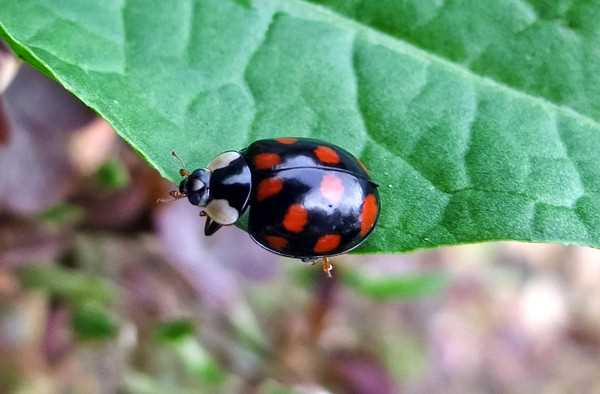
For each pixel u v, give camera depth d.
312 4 0.06
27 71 0.06
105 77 0.05
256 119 0.05
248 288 0.09
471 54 0.05
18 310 0.07
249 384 0.08
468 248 0.12
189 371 0.08
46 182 0.06
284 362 0.08
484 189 0.05
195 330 0.07
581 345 0.14
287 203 0.05
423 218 0.05
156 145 0.05
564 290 0.14
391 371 0.10
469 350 0.12
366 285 0.08
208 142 0.05
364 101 0.05
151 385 0.08
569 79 0.05
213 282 0.07
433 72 0.05
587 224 0.05
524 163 0.05
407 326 0.11
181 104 0.05
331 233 0.05
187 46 0.05
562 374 0.13
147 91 0.05
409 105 0.05
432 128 0.05
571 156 0.05
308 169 0.05
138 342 0.07
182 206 0.07
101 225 0.07
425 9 0.05
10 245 0.07
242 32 0.05
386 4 0.06
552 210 0.05
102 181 0.06
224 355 0.08
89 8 0.05
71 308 0.07
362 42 0.05
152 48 0.05
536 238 0.05
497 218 0.05
